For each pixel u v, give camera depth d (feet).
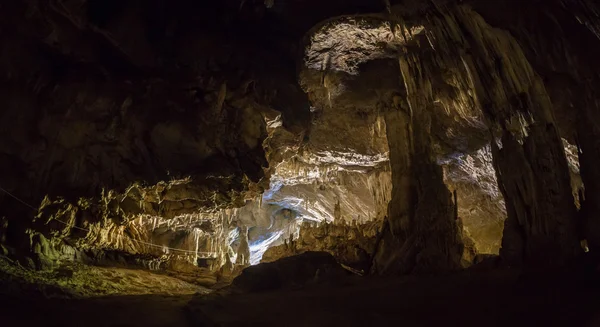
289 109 41.45
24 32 30.55
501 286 18.74
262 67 39.91
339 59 37.96
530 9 22.59
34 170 31.53
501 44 24.98
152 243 49.01
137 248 45.29
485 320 15.57
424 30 31.32
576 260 19.06
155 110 36.09
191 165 38.17
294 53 40.63
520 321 14.76
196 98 37.40
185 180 38.55
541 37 22.72
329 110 44.73
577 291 15.56
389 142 37.58
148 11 36.06
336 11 33.96
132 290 29.09
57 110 32.30
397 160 36.47
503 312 15.84
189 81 37.40
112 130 34.68
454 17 27.22
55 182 32.83
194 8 38.37
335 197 61.67
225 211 59.26
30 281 23.91
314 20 36.14
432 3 27.73
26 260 27.96
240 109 39.47
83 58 33.81
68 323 16.97
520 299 16.58
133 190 38.42
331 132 47.37
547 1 21.42
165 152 37.06
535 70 23.52
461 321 15.92
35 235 30.58
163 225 50.47
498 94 25.63
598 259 17.52
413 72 35.47
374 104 41.86
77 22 32.30
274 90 40.63
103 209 36.19
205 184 40.19
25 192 30.63
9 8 29.27
